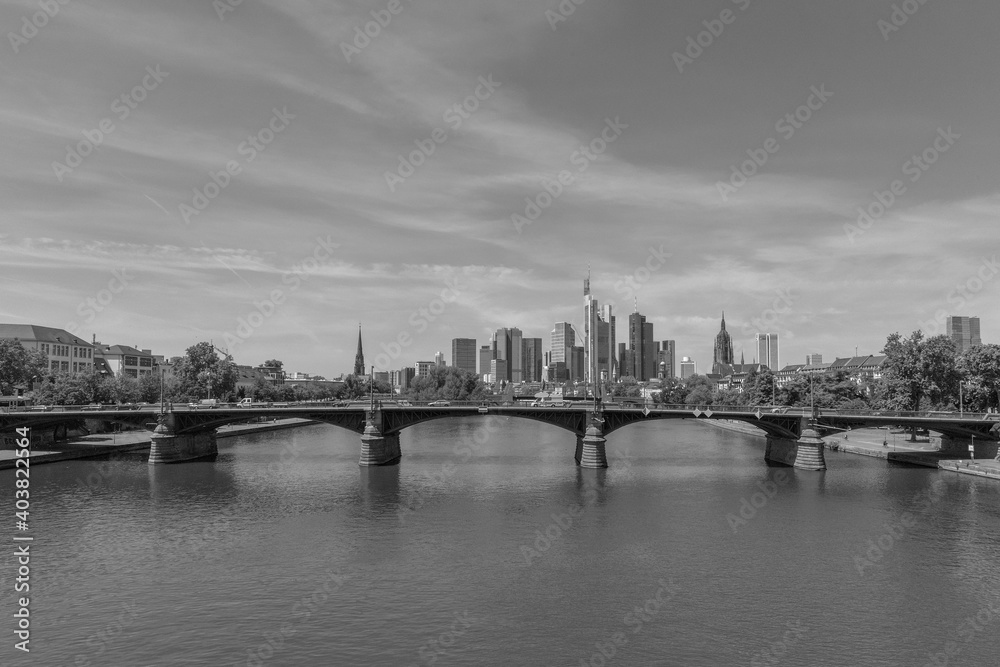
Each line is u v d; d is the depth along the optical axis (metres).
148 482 96.75
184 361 180.50
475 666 38.38
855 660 39.31
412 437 174.38
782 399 172.75
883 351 138.75
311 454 132.38
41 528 69.00
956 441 116.75
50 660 39.25
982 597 48.81
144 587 51.31
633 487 91.38
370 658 39.28
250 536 65.56
